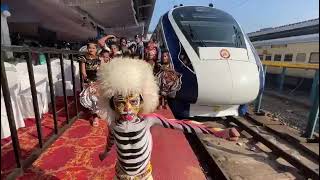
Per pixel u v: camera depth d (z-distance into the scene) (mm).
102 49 5133
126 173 1858
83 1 9406
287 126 7109
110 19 14984
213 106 6684
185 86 6359
